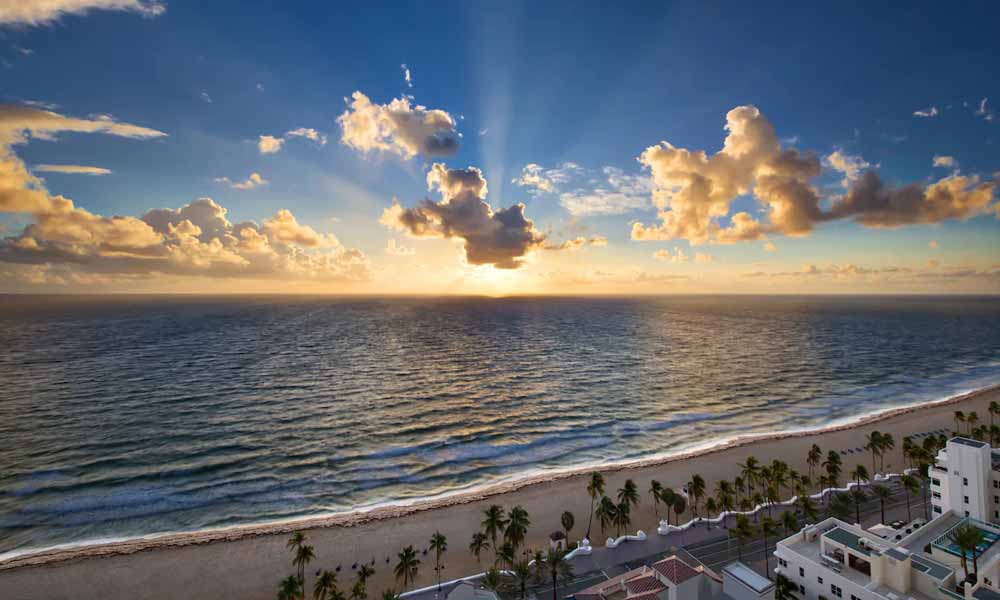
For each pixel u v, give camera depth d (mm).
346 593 60469
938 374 191500
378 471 101062
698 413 142500
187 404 145750
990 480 63219
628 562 65562
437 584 62125
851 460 103750
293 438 119125
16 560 67562
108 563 66875
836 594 49625
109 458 105438
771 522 65250
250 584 62750
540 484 93000
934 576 46062
